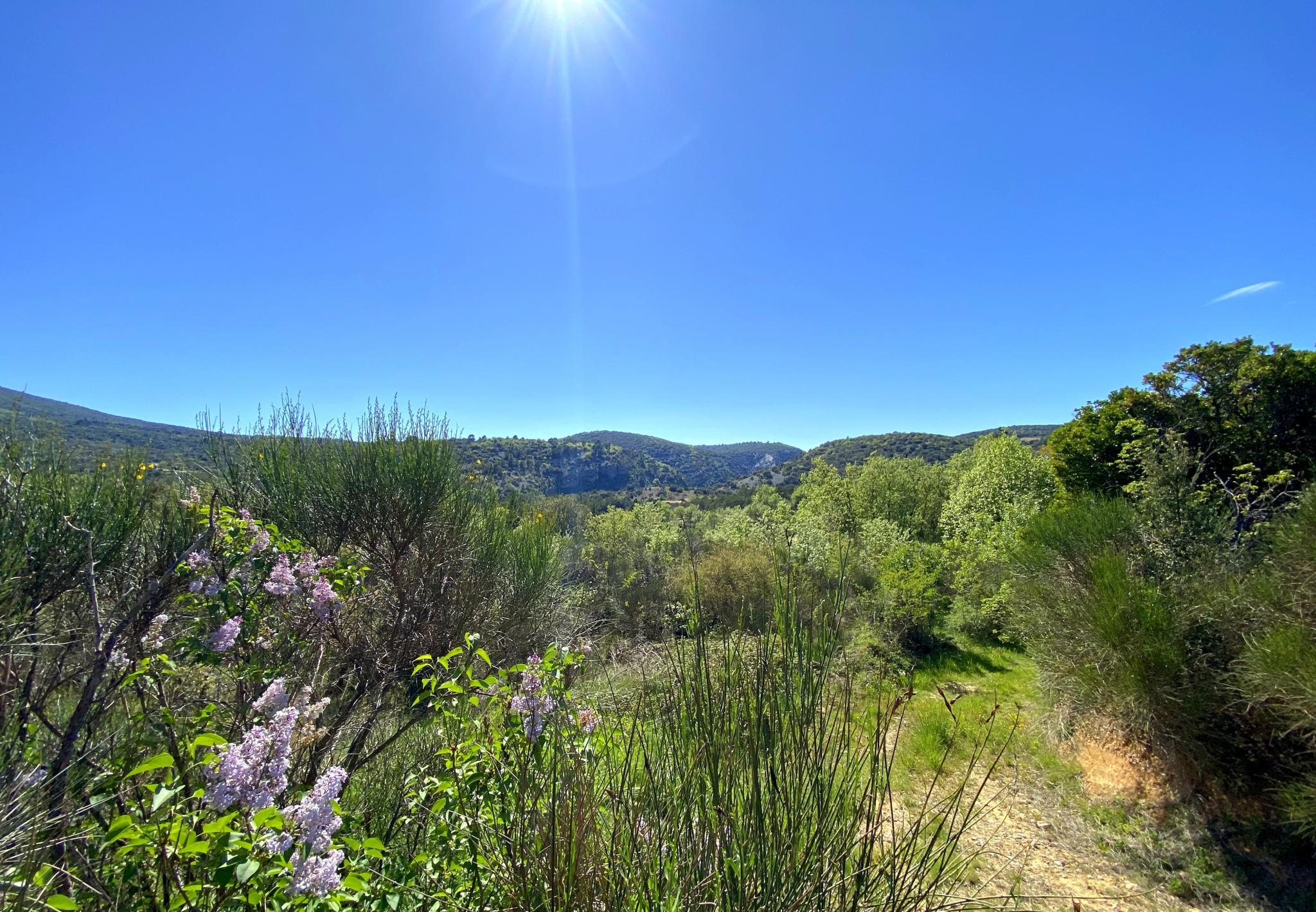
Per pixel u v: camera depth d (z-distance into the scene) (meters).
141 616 2.38
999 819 4.29
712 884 1.52
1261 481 7.40
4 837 1.35
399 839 2.28
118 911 1.40
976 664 8.45
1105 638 4.50
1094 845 3.97
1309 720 3.34
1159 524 5.20
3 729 1.88
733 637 2.01
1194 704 3.99
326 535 4.75
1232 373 8.79
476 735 2.01
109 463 3.54
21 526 2.71
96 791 1.68
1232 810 3.92
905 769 5.03
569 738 1.90
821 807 1.65
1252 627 4.00
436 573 4.98
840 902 1.57
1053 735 5.30
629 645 4.48
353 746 2.74
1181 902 3.43
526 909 1.51
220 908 1.24
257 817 1.20
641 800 1.75
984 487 14.91
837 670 1.96
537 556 6.38
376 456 4.94
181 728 1.84
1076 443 10.52
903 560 10.70
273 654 2.52
